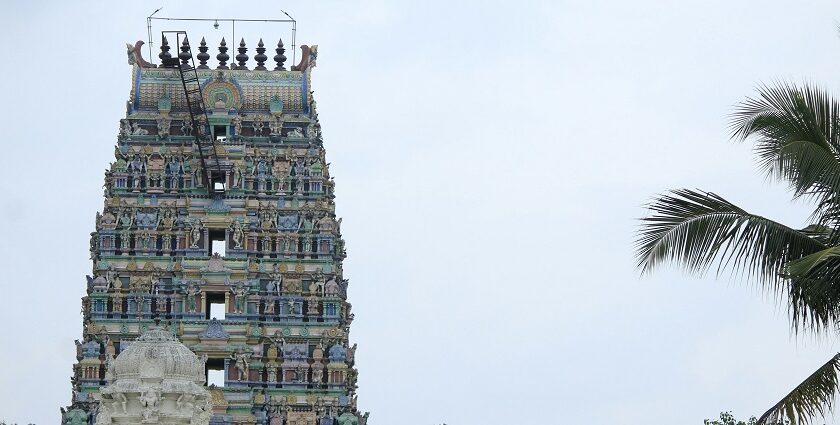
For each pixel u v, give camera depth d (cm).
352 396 15138
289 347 14925
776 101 6575
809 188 6569
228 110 15550
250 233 15225
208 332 14800
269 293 15088
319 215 15375
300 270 15188
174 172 15375
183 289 14925
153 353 9575
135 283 14988
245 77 15775
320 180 15462
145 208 15250
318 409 14800
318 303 15125
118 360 9631
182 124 15538
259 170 15438
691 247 6544
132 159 15362
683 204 6569
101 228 15138
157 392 9438
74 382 14762
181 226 15175
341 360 14912
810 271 6294
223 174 15512
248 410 14650
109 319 14888
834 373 6525
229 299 15000
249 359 14812
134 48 15775
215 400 14612
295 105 15688
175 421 9481
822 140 6475
